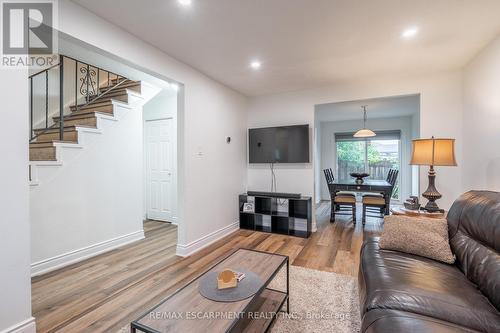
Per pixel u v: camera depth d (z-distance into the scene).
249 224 4.49
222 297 1.43
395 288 1.41
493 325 1.14
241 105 4.53
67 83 4.06
